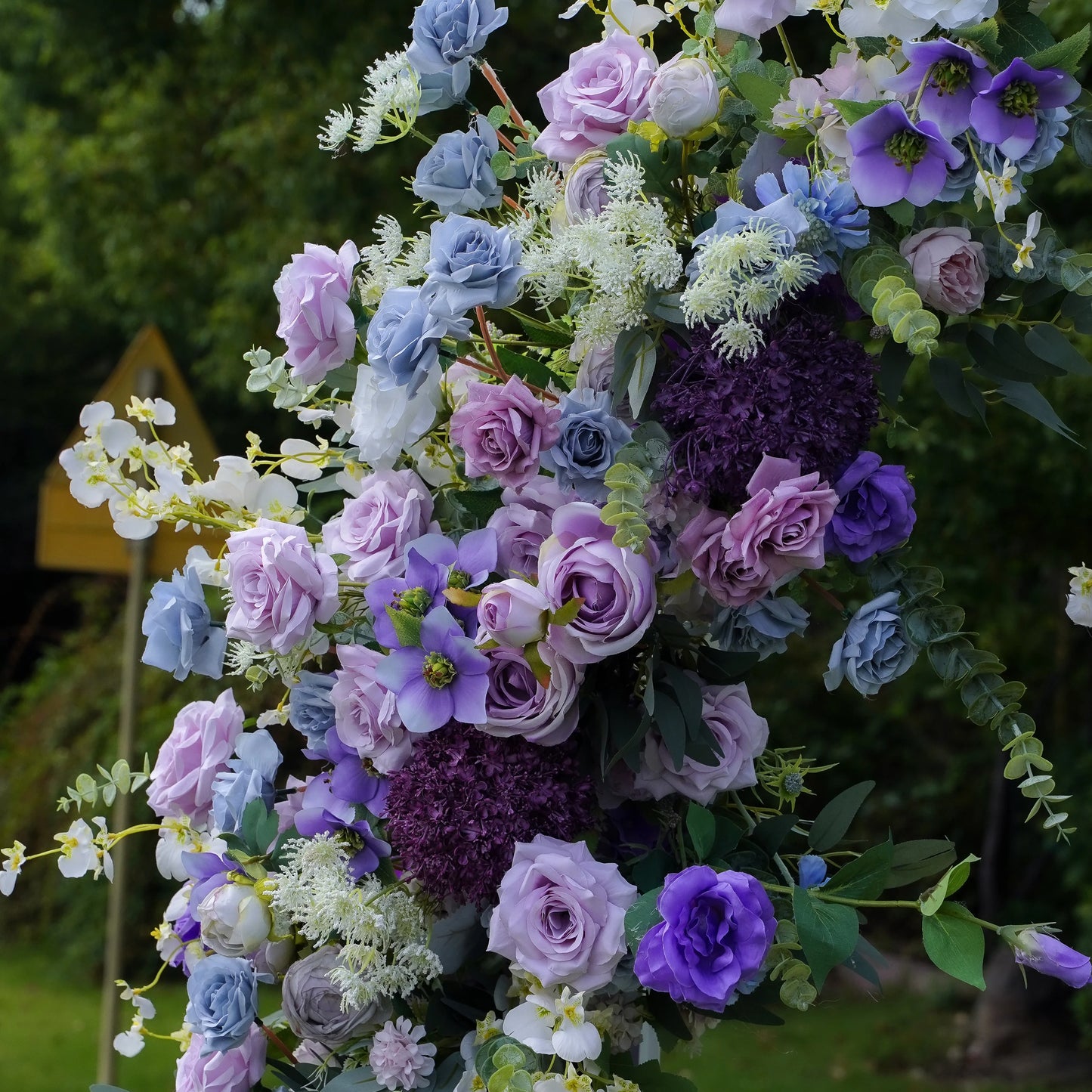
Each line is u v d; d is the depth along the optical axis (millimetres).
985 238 1152
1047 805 1065
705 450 1058
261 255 6387
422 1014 1193
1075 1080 5332
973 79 1071
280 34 5781
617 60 1226
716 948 969
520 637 1048
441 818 1042
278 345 6512
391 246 1282
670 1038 1196
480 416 1111
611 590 1055
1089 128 1118
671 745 1075
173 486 1305
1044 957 977
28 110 8555
